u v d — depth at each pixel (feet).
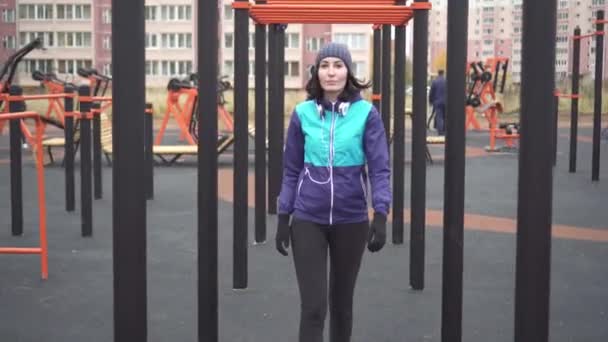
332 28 185.16
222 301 18.20
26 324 16.37
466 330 16.10
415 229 19.20
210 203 13.57
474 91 86.28
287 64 186.29
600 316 17.11
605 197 36.81
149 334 15.75
